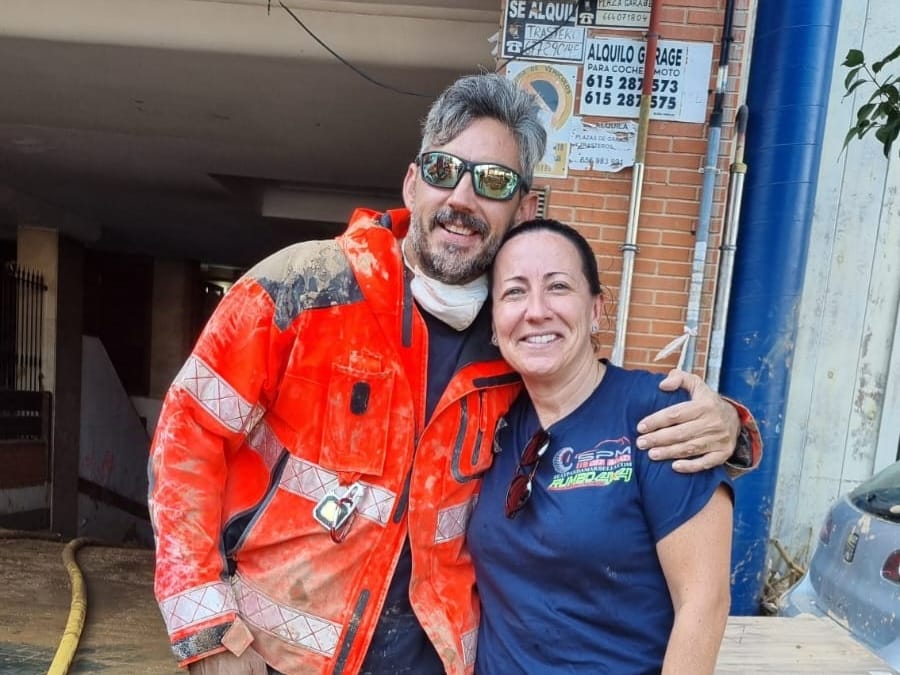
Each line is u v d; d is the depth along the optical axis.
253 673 1.24
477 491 1.42
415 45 3.86
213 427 1.27
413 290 1.36
